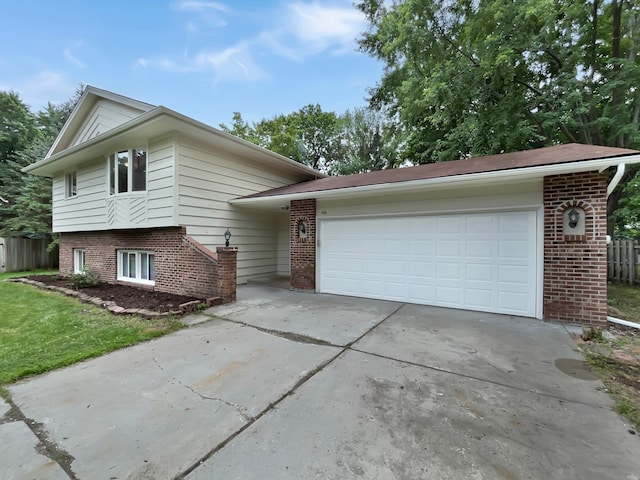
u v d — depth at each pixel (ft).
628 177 31.89
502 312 19.25
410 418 8.11
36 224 50.21
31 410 8.57
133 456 6.70
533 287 18.35
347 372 10.91
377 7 47.88
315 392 9.50
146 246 27.43
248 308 20.61
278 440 7.23
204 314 19.03
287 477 6.07
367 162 71.67
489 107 34.73
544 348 13.24
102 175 30.81
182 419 8.12
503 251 19.27
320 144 86.94
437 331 15.64
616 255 29.50
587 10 32.63
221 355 12.55
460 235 20.70
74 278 27.94
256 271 34.09
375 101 60.80
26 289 28.40
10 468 6.31
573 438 7.27
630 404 8.76
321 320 17.71
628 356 12.34
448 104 35.35
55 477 6.08
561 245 17.15
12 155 63.36
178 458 6.64
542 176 17.47
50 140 60.54
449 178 18.53
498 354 12.56
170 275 25.40
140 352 13.00
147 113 22.03
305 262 27.07
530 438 7.27
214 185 28.17
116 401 9.05
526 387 9.81
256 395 9.36
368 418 8.11
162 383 10.18
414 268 22.41
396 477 6.06
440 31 35.68
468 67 33.27
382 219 23.80
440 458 6.60
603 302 16.11
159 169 25.39
